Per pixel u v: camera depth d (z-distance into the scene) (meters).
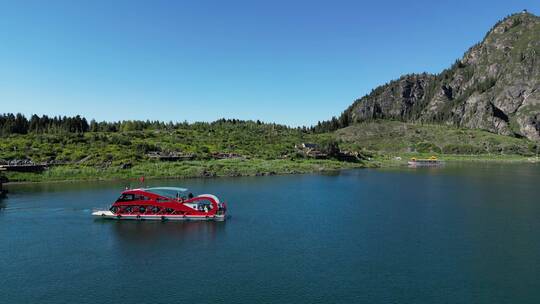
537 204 70.44
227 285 34.84
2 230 51.25
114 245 45.50
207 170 111.38
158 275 37.00
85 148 126.44
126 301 31.94
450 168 163.12
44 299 32.25
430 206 68.25
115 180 96.62
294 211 63.25
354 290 33.94
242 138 175.62
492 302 32.03
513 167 172.12
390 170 145.75
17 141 131.00
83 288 34.28
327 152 163.25
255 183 96.25
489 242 47.00
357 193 82.38
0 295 32.84
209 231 51.19
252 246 45.19
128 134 164.38
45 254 42.50
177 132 180.62
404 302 31.92
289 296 32.75
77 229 52.00
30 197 71.75
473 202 72.50
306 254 42.53
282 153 152.25
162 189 60.56
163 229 52.19
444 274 37.44
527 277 36.78
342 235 49.72
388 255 42.34
